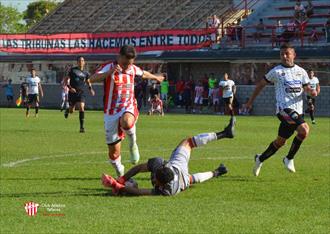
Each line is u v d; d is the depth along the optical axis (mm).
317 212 18688
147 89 94500
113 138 24281
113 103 24188
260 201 20422
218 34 94500
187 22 111375
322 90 83375
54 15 129375
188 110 92812
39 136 45031
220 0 111562
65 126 55750
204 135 22359
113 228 16453
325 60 83812
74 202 20000
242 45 92375
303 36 88750
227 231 16250
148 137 45125
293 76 25797
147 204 19625
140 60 98438
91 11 125875
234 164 29906
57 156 33031
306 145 40031
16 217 17734
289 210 18922
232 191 22234
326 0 97125
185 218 17656
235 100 87875
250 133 49219
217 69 94375
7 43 109750
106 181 21078
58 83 106188
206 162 30594
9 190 22250
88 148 37062
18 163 30016
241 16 103875
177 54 94688
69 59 104812
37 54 107938
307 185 23766
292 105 25812
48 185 23406
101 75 24047
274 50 87875
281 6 100688
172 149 36875
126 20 120188
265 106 86812
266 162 30750
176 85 93875
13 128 52844
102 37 102562
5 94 110625
